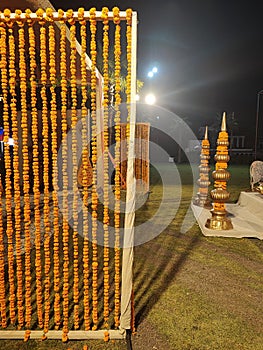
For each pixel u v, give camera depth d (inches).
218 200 182.5
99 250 148.6
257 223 196.2
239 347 82.2
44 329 85.1
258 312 99.0
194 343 83.6
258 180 260.4
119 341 84.3
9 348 80.7
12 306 88.4
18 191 84.7
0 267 86.2
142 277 124.2
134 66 80.1
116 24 79.2
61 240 160.2
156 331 88.5
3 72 81.9
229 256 147.5
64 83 82.7
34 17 78.1
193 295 109.4
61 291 109.3
